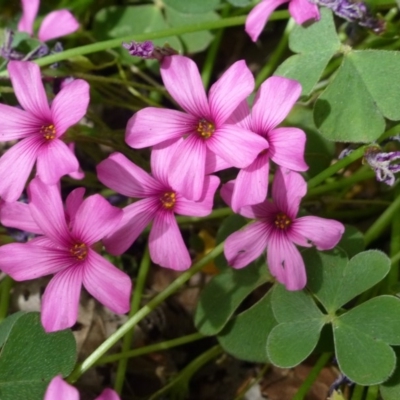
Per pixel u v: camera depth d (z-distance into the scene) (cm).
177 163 14
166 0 18
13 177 15
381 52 16
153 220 15
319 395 17
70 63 18
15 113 15
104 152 19
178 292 18
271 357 15
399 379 15
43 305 14
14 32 18
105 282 14
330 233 14
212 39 19
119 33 19
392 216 17
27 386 15
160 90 18
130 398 17
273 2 16
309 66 16
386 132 16
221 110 15
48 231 14
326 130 16
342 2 16
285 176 15
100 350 15
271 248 15
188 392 17
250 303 18
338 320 15
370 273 15
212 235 18
